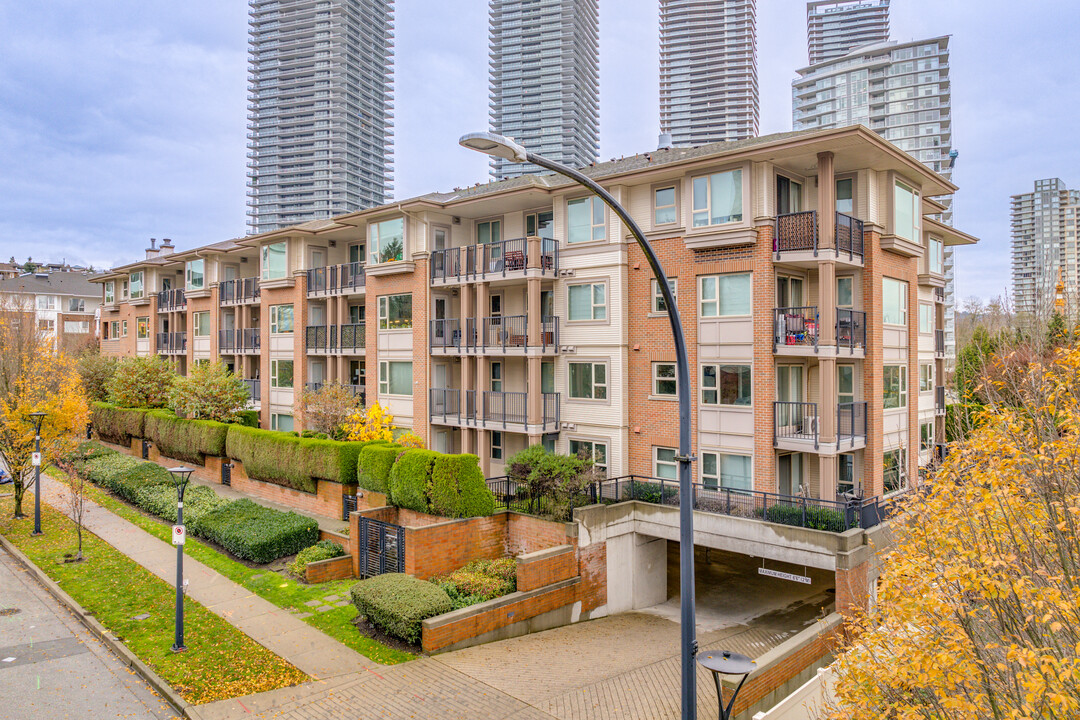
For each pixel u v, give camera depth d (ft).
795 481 69.15
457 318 90.27
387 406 94.12
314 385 106.93
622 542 64.34
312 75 572.92
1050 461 26.48
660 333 72.33
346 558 63.52
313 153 570.05
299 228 108.37
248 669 43.19
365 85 590.14
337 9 565.12
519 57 537.24
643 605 66.59
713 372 68.44
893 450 71.92
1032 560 25.89
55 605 54.08
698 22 508.94
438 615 48.73
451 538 60.39
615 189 74.64
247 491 96.48
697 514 60.85
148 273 156.76
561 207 79.15
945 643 25.91
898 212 70.33
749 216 64.49
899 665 27.37
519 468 66.44
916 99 380.58
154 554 67.26
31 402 81.61
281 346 114.21
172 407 114.52
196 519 74.38
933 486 32.68
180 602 45.73
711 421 68.54
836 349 61.77
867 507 55.06
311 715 37.91
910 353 75.36
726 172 66.23
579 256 77.51
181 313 149.69
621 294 74.28
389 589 51.42
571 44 524.11
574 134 528.22
